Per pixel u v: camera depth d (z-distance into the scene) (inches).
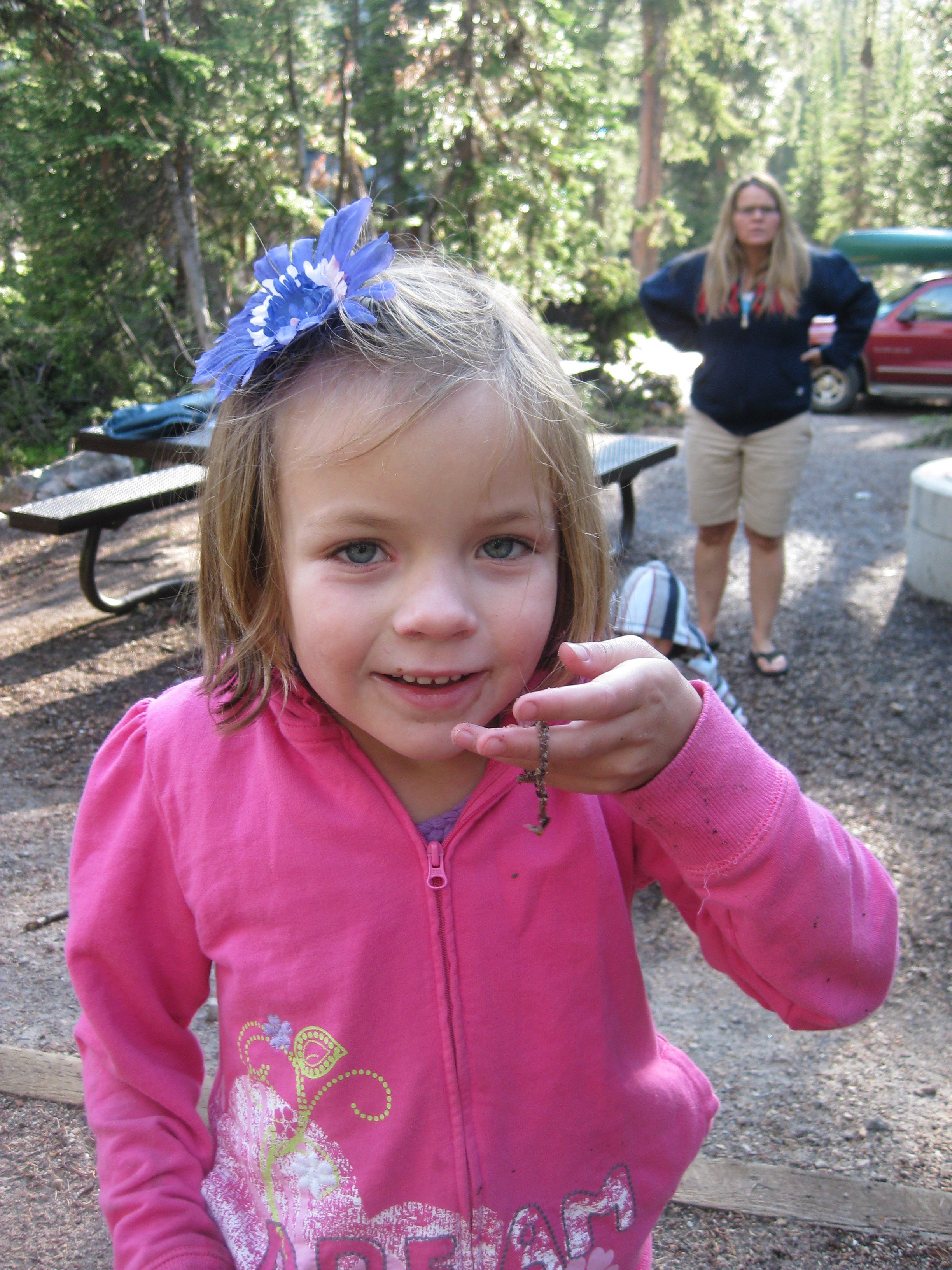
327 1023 33.5
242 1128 35.3
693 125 784.9
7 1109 75.9
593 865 35.3
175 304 423.2
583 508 31.9
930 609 200.5
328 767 34.4
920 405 480.1
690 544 244.7
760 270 153.7
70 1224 66.2
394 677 29.2
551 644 34.2
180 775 36.0
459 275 34.2
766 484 160.9
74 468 290.5
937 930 103.3
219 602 34.9
